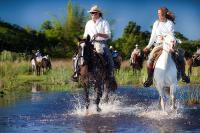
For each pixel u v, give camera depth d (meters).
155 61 15.64
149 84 16.17
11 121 15.05
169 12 15.96
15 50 65.94
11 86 26.23
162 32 15.95
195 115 15.59
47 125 14.27
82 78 16.22
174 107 15.98
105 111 16.67
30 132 13.24
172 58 15.55
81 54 15.98
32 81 30.42
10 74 32.28
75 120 15.05
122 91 23.64
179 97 20.27
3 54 43.66
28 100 20.34
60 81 28.70
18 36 68.62
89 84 16.30
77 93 22.97
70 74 29.77
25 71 38.97
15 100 20.41
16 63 40.31
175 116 15.39
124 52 59.41
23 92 23.78
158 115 15.62
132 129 13.46
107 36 16.59
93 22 16.75
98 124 14.30
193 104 18.28
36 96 21.89
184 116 15.41
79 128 13.73
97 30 16.67
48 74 34.72
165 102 17.14
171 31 15.86
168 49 15.32
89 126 14.02
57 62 46.09
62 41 72.94
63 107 18.02
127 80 28.44
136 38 60.19
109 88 17.45
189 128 13.47
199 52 35.28
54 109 17.55
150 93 22.72
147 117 15.34
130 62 38.03
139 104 18.59
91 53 16.12
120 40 61.41
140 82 28.09
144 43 59.91
